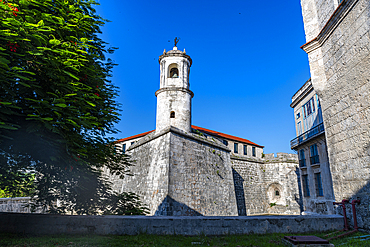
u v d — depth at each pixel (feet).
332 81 27.22
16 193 30.99
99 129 27.37
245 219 21.33
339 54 25.91
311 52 30.55
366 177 21.59
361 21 22.56
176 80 60.70
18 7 19.43
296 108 62.69
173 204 44.19
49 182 29.01
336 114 26.37
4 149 22.85
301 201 85.40
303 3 33.83
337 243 18.11
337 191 25.91
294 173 86.12
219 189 58.54
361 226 21.77
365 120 21.97
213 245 17.37
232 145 87.25
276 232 21.38
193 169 52.42
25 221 22.00
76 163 24.32
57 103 20.40
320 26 30.58
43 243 17.38
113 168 34.65
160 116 57.41
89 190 30.71
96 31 27.45
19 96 20.90
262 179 88.17
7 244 17.11
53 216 21.83
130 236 19.77
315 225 22.27
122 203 33.32
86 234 20.77
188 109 58.75
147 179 53.62
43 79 21.97
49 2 22.18
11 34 17.07
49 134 21.97
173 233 20.51
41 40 19.24
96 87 27.40
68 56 21.80
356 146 23.06
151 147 57.06
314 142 49.67
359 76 22.86
